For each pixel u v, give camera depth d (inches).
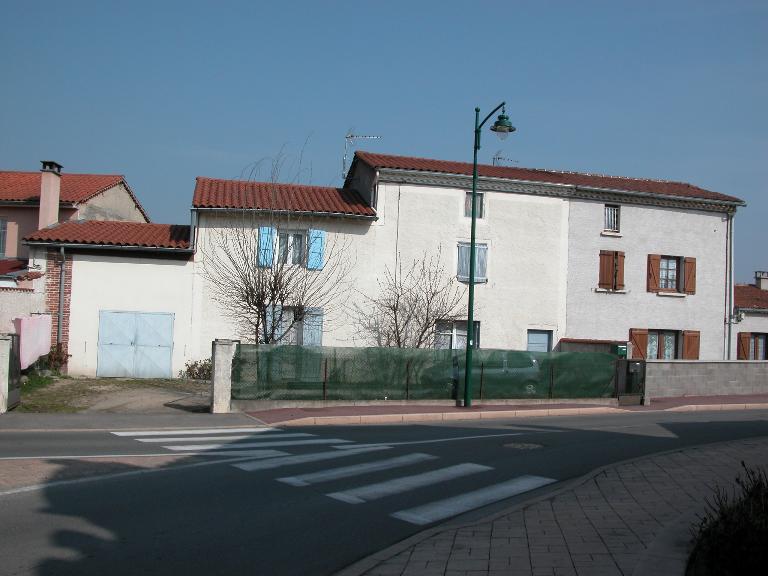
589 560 249.3
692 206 1227.9
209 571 243.0
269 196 1049.5
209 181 1113.4
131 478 385.7
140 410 719.1
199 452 479.5
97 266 983.6
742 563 213.2
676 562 229.1
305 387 766.5
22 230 1144.8
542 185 1127.6
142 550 263.1
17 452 458.6
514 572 237.8
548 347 1139.3
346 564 255.3
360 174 1175.0
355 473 417.4
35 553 255.0
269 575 241.3
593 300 1160.8
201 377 982.4
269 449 499.8
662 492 361.1
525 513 319.0
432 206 1085.1
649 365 1003.9
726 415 836.6
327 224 1040.8
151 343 989.2
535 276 1129.4
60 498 335.3
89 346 977.5
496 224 1114.1
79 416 658.8
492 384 858.1
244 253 951.6
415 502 350.6
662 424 701.9
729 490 362.3
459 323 1100.5
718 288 1243.2
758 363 1096.8
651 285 1196.5
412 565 247.0
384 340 1043.9
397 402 810.8
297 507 334.6
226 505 334.3
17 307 914.7
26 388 809.5
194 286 999.6
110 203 1275.8
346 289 1041.5
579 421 737.0
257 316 920.9
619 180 1304.1
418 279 1069.8
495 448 518.3
